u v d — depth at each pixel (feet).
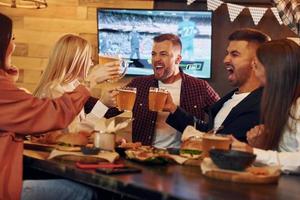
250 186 5.61
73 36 9.78
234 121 8.55
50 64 9.62
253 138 7.23
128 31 16.19
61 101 7.19
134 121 11.26
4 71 7.36
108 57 7.86
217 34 15.99
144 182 5.35
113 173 5.80
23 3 16.62
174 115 9.48
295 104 7.03
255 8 14.88
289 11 11.69
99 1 16.72
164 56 11.29
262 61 7.19
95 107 8.55
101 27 16.35
